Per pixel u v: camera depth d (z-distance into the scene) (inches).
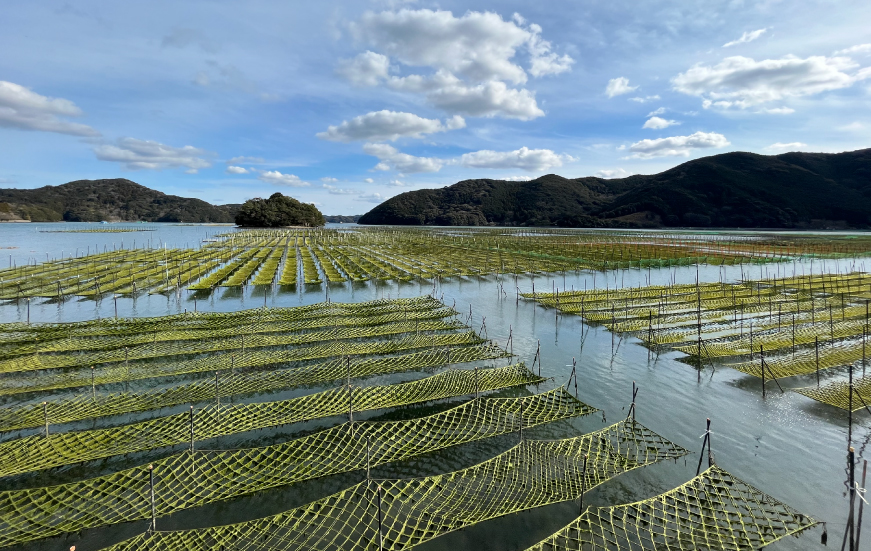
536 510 486.6
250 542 426.9
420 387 762.2
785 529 442.0
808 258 2792.8
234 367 886.4
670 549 420.8
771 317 1247.5
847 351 915.4
